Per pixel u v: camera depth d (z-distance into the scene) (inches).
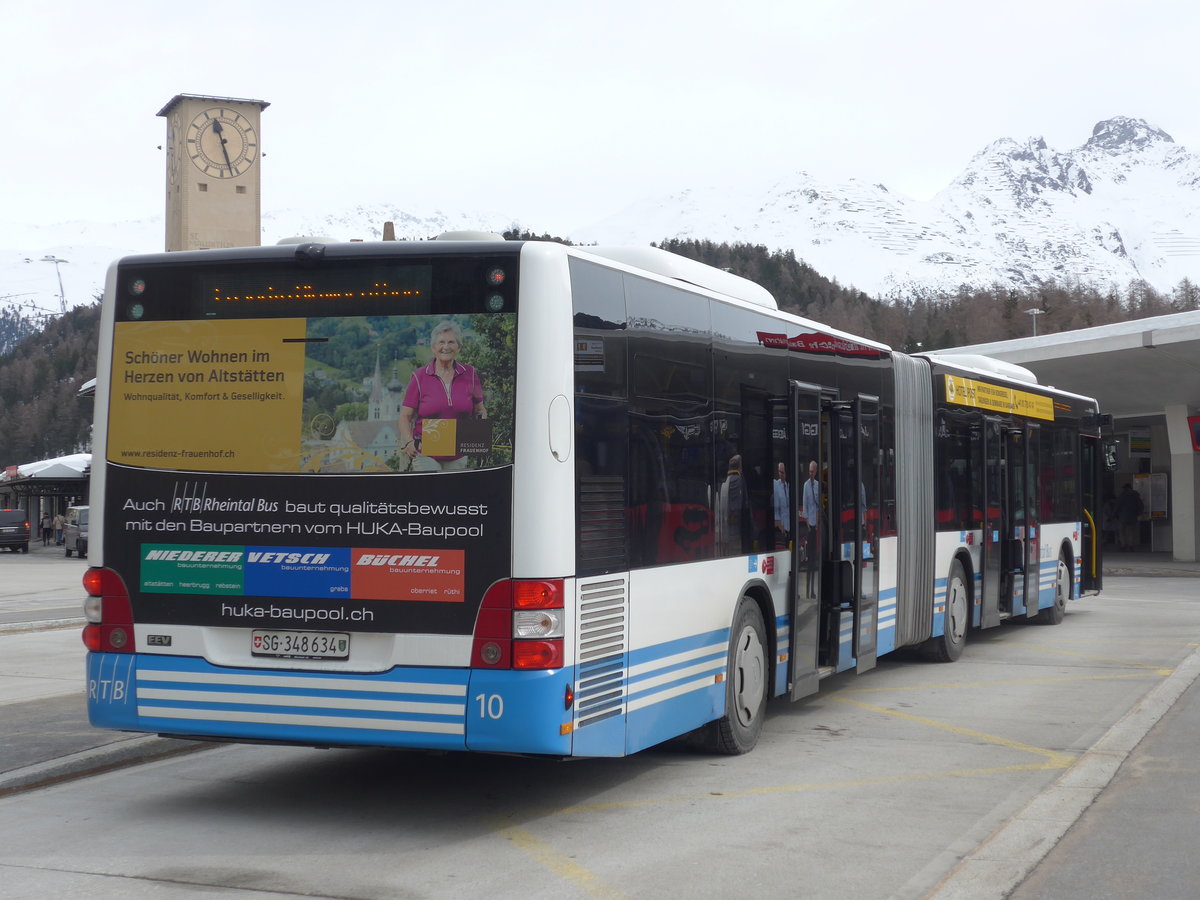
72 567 1713.8
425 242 266.5
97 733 359.9
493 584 255.1
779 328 371.9
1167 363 1280.8
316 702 264.4
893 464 471.2
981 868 237.5
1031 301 6835.6
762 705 359.6
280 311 273.3
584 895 222.7
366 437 265.6
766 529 359.6
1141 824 272.1
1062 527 705.6
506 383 258.4
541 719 251.6
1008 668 526.9
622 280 283.9
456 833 266.7
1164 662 546.0
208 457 276.1
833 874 235.3
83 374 6825.8
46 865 242.8
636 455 285.0
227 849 254.1
